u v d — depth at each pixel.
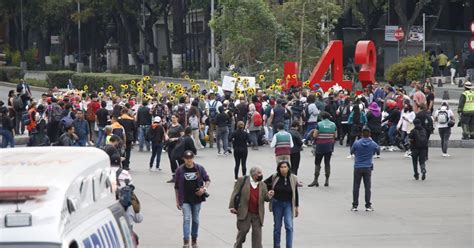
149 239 29.45
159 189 39.84
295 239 29.44
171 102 56.09
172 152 40.72
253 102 54.81
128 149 44.69
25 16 137.00
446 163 47.59
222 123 51.41
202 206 35.41
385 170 45.16
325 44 82.31
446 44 109.56
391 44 104.19
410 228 31.38
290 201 26.09
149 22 124.69
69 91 62.81
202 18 130.50
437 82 92.94
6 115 49.12
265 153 52.06
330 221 32.59
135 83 65.94
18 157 12.88
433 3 110.38
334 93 57.31
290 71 66.94
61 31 143.00
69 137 39.31
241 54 79.25
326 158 40.22
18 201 10.77
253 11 77.94
